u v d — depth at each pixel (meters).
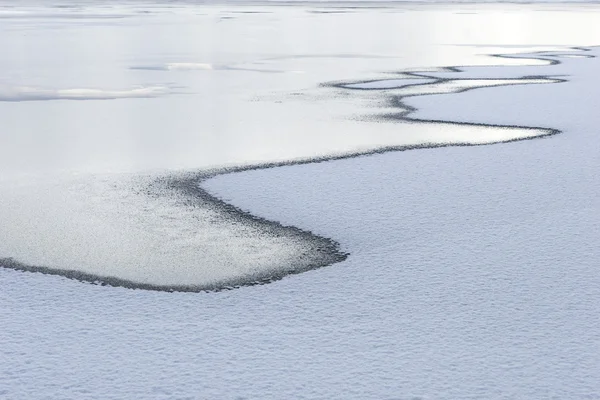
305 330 3.65
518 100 11.29
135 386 3.12
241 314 3.84
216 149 7.86
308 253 4.75
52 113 10.23
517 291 4.11
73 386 3.13
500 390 3.10
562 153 7.61
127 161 7.29
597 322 3.73
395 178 6.61
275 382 3.15
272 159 7.38
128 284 4.25
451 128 9.07
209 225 5.32
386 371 3.24
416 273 4.39
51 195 6.10
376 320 3.76
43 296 4.07
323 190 6.21
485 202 5.86
